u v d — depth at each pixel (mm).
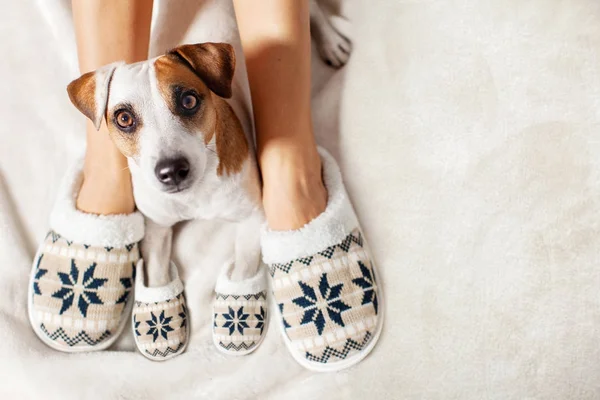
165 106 834
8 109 1311
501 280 1073
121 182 1094
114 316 1135
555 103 1102
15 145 1295
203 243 1207
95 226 1100
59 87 1321
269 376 1099
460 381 1045
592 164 1068
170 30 1241
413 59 1205
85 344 1122
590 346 1003
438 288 1103
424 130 1176
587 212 1057
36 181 1280
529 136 1107
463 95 1161
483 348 1049
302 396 1073
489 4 1164
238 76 1191
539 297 1045
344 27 1280
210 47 877
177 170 815
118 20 1024
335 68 1307
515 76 1132
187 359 1129
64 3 1331
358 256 1107
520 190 1099
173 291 1150
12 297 1151
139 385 1097
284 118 1049
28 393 1088
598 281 1027
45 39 1330
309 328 1073
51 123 1308
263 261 1140
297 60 1033
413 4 1222
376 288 1114
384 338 1098
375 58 1232
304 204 1077
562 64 1104
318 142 1249
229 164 1019
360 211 1188
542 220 1074
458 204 1131
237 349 1124
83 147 1291
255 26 1022
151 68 850
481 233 1104
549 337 1023
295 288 1080
